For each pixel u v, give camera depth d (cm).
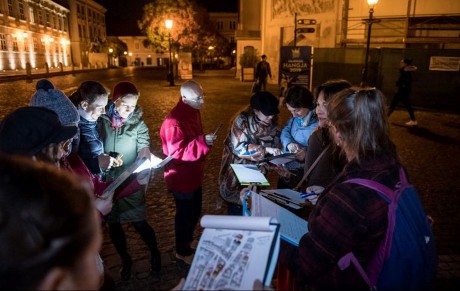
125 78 3066
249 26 2784
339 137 153
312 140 254
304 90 303
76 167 220
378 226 133
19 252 65
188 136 298
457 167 622
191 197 313
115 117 289
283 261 159
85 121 256
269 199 218
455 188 523
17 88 1966
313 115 306
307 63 1434
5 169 72
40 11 4466
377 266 136
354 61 1541
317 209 150
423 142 806
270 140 305
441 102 1318
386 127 143
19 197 67
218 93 1833
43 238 66
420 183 543
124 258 306
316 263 141
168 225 406
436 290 293
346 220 134
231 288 112
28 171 72
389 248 132
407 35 1677
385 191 133
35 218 66
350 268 141
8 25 3619
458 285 300
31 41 4203
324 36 2031
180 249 326
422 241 133
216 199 475
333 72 1612
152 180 540
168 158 280
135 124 300
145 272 319
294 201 218
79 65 5744
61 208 69
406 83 988
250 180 241
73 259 69
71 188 74
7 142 149
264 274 112
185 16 2959
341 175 150
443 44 1673
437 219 424
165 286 302
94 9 6544
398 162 143
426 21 1627
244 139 295
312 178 248
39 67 4428
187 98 296
